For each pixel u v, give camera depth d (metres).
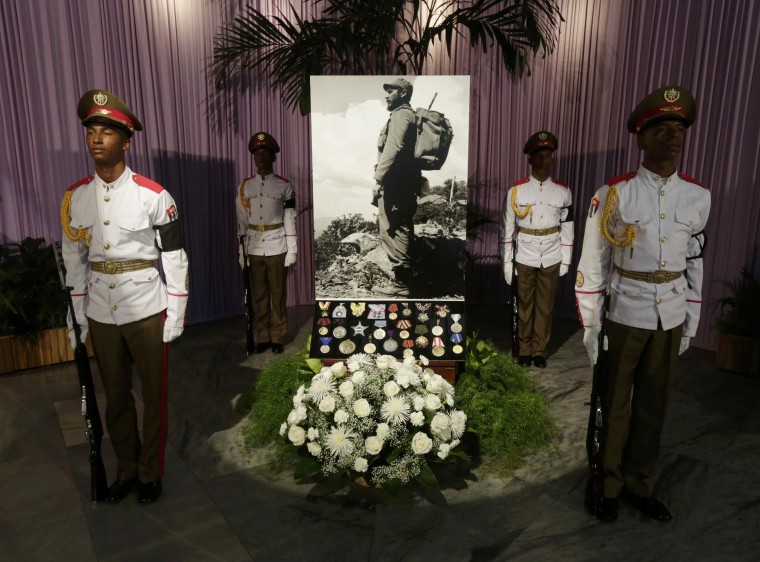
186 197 4.72
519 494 2.28
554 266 3.79
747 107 3.79
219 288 5.09
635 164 4.46
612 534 2.01
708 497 2.25
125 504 2.23
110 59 4.17
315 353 2.69
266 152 3.97
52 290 3.78
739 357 3.59
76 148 4.12
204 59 4.66
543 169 3.79
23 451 2.68
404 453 2.24
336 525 2.08
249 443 2.72
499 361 3.02
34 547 1.97
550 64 5.02
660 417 2.06
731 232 3.96
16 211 3.97
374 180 2.69
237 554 1.92
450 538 2.00
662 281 1.94
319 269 2.79
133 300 2.10
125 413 2.23
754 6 3.66
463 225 2.73
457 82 2.60
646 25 4.26
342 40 4.33
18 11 3.78
